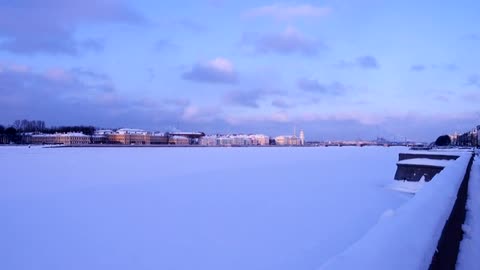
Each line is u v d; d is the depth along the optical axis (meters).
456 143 153.62
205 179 33.94
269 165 53.34
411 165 25.95
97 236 14.10
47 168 46.75
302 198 22.56
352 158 76.62
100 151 112.12
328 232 14.15
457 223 6.76
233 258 11.38
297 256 11.44
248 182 31.45
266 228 14.87
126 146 175.38
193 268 10.66
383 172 41.22
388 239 3.16
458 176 8.71
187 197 23.23
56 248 12.71
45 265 11.17
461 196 8.40
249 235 13.88
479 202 12.05
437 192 6.00
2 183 30.81
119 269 10.74
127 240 13.51
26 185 29.52
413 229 3.53
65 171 42.47
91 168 47.00
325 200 21.73
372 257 2.72
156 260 11.38
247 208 19.27
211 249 12.28
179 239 13.52
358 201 21.33
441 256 3.83
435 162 25.31
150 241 13.33
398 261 2.68
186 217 17.11
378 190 25.81
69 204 21.00
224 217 17.02
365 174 38.69
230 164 55.25
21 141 188.50
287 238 13.38
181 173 40.03
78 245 13.01
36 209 19.58
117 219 16.91
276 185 29.28
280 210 18.62
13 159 67.19
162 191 25.95
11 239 13.82
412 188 24.94
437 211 4.41
